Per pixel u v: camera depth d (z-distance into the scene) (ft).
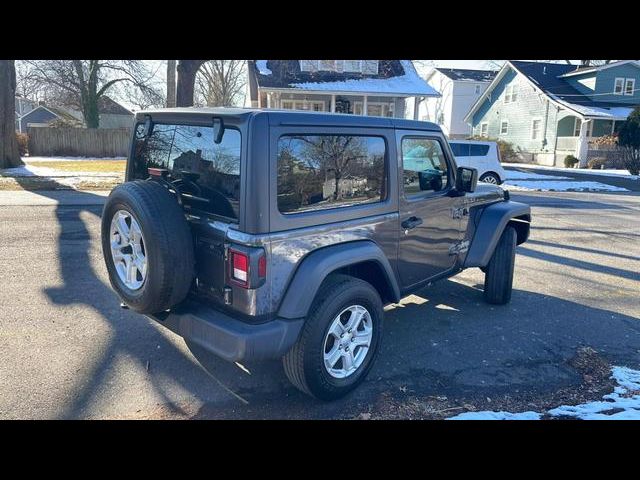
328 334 10.81
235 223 9.86
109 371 12.47
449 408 11.18
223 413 10.80
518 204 17.92
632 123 83.51
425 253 14.32
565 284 21.09
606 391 12.08
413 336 15.12
